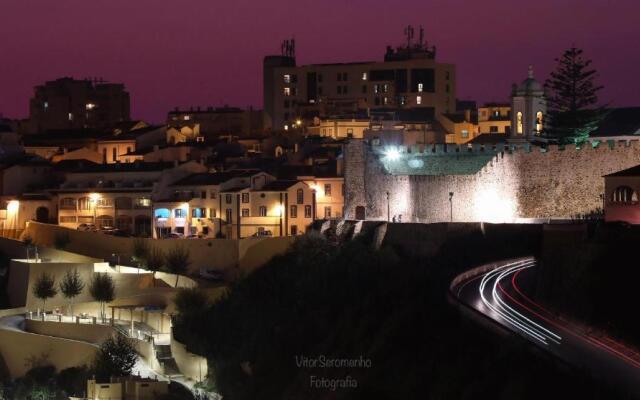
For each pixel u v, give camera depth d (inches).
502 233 7052.2
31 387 6604.3
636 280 5689.0
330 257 7431.1
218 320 7135.8
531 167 7623.0
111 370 6466.5
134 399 6166.3
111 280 7780.5
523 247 6943.9
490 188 7706.7
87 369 6673.2
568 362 4542.3
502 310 5516.7
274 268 7800.2
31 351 7190.0
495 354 4847.4
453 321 5516.7
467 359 5012.3
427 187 7864.2
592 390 4298.7
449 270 6624.0
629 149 7377.0
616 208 6860.2
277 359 6333.7
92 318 7539.4
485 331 5113.2
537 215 7593.5
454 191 7770.7
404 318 5861.2
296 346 6402.6
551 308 5625.0
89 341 7244.1
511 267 6565.0
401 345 5649.6
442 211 7815.0
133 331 7278.5
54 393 6427.2
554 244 6614.2
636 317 5383.9
